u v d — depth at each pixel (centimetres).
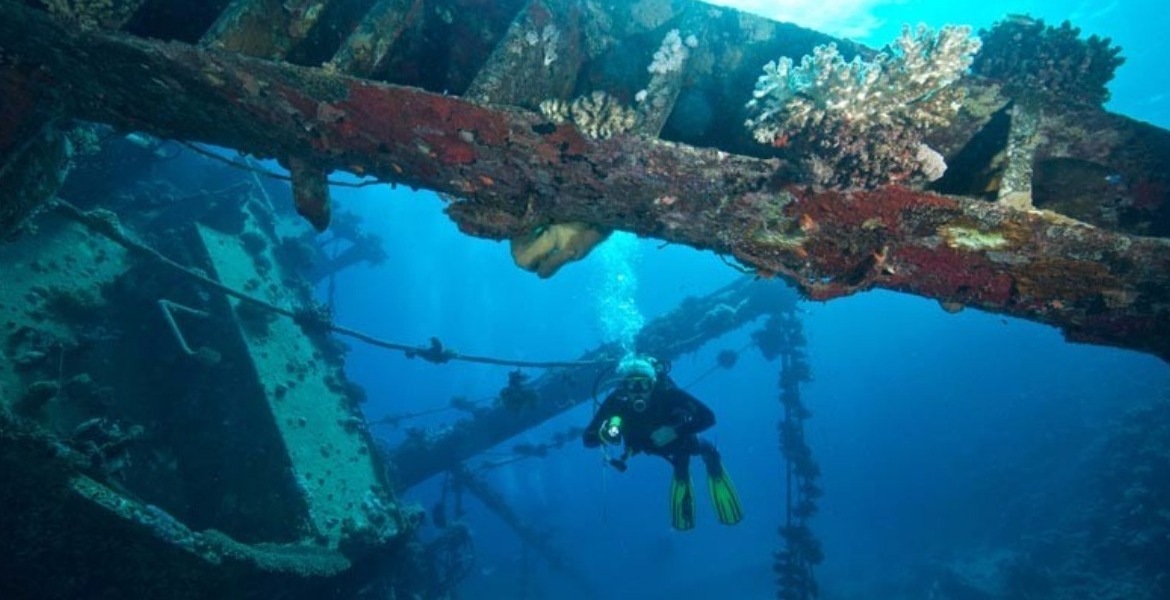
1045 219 214
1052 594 1488
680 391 520
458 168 259
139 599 379
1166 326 251
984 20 1811
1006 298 257
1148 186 237
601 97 220
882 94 195
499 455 1266
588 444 539
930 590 1906
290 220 995
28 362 439
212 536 393
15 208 311
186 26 278
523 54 239
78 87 279
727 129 261
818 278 270
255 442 535
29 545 345
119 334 537
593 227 302
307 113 250
